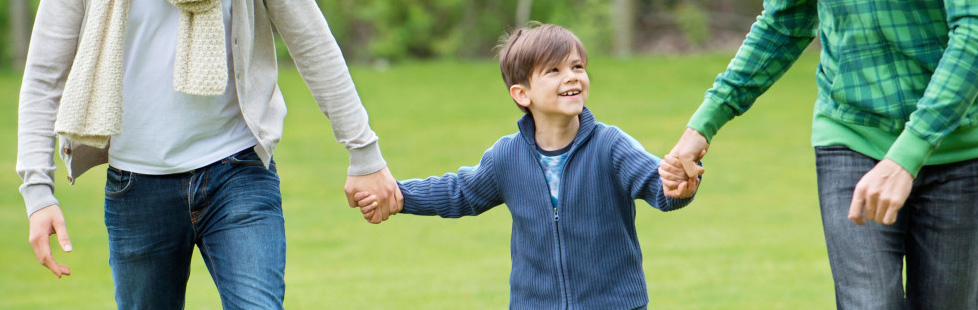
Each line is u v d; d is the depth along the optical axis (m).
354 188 5.07
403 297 9.38
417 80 26.08
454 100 23.56
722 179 15.68
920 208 4.42
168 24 4.46
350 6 30.83
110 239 4.68
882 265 4.34
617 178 4.61
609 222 4.63
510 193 4.79
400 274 10.66
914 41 4.20
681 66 26.02
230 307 4.53
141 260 4.64
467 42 30.69
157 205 4.56
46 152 4.48
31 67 4.50
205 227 4.62
